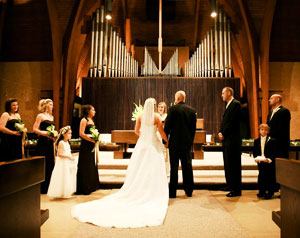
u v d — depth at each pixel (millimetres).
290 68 9570
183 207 2990
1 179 1185
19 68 9773
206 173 4750
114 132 5773
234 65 11273
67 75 9422
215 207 2992
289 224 1518
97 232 2221
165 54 11367
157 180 3061
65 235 2168
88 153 3762
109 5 9055
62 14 9211
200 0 10664
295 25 9062
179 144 3479
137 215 2568
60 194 3383
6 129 3365
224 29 9641
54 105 9180
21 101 9672
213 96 9180
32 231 1568
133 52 11336
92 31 9578
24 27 9250
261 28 9352
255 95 9344
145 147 3209
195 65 9891
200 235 2170
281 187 1634
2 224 1227
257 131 9172
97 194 3689
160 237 2123
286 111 3562
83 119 3773
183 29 11930
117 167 5125
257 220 2578
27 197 1505
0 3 8742
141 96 9203
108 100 9203
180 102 3654
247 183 4039
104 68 9359
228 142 3564
